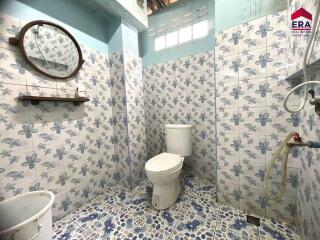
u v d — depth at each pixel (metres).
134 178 1.80
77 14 1.43
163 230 1.18
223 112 1.33
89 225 1.25
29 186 1.13
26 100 1.11
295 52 0.86
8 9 1.01
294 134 0.79
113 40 1.68
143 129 1.93
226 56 1.27
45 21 1.17
